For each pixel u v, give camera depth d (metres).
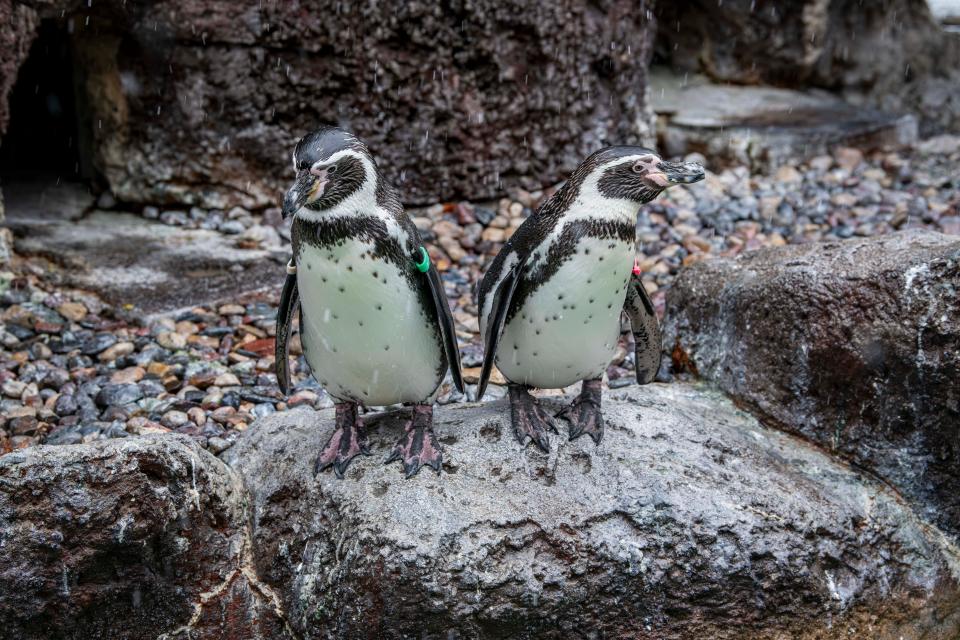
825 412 4.49
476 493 3.63
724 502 3.74
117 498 3.47
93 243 6.91
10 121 8.53
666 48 10.35
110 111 7.30
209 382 5.39
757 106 9.55
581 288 3.58
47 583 3.43
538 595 3.50
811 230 7.60
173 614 3.64
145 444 3.57
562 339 3.70
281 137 7.47
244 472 4.04
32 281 6.38
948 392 4.10
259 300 6.33
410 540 3.46
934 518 4.19
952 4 10.01
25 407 5.11
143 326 6.01
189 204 7.47
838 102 10.00
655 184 3.51
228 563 3.74
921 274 4.19
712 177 8.52
